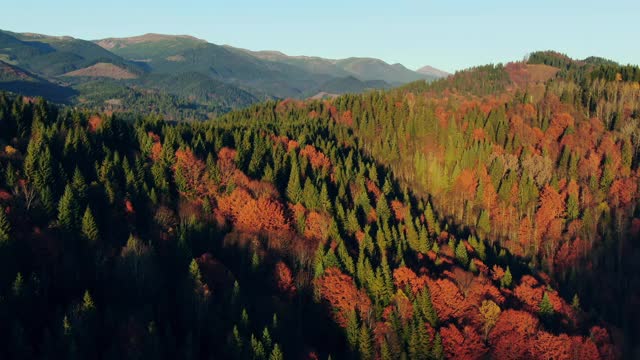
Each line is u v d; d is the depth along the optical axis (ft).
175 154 460.14
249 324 299.58
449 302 349.00
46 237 311.27
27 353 243.40
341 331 335.26
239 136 562.25
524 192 532.32
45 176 364.58
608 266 466.70
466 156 589.32
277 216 413.18
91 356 255.50
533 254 496.23
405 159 640.99
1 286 269.23
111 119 500.74
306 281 367.25
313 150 551.59
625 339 375.86
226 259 368.07
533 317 347.97
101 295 294.66
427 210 465.47
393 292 351.87
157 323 286.05
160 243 352.90
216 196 437.99
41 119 489.26
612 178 538.47
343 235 417.49
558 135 645.51
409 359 319.06
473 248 442.50
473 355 326.03
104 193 375.25
